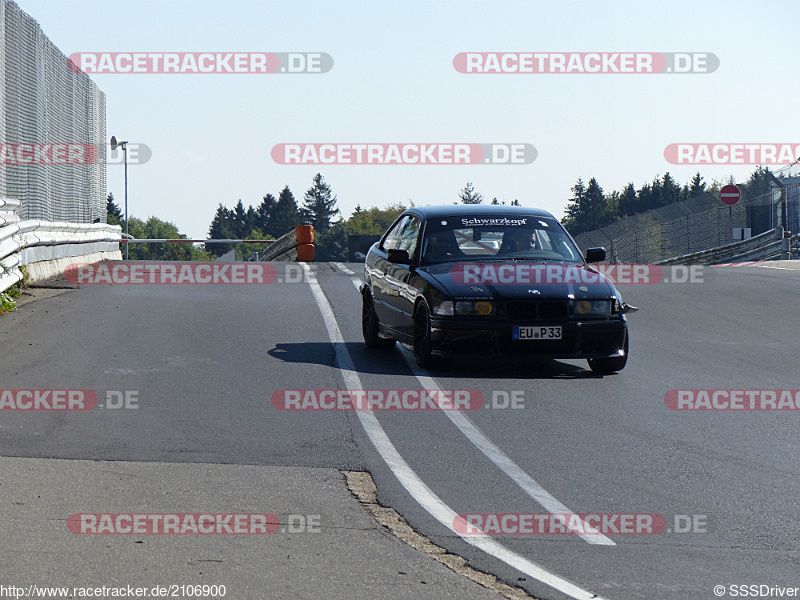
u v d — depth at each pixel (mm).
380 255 20922
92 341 19234
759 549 8812
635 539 9016
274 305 25719
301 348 19547
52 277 31234
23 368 16453
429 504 9938
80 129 35719
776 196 70812
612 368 17734
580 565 8305
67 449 11570
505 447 12289
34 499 9578
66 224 32312
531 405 14734
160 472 10758
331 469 11148
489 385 16219
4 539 8414
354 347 20000
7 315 22406
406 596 7449
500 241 19375
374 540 8797
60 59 32281
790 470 11461
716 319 24688
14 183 27281
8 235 24375
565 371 17844
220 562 8078
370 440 12484
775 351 20188
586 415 14133
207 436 12453
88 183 37500
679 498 10320
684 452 12195
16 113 27234
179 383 15672
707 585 7887
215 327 21625
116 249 43781
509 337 16953
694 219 69875
